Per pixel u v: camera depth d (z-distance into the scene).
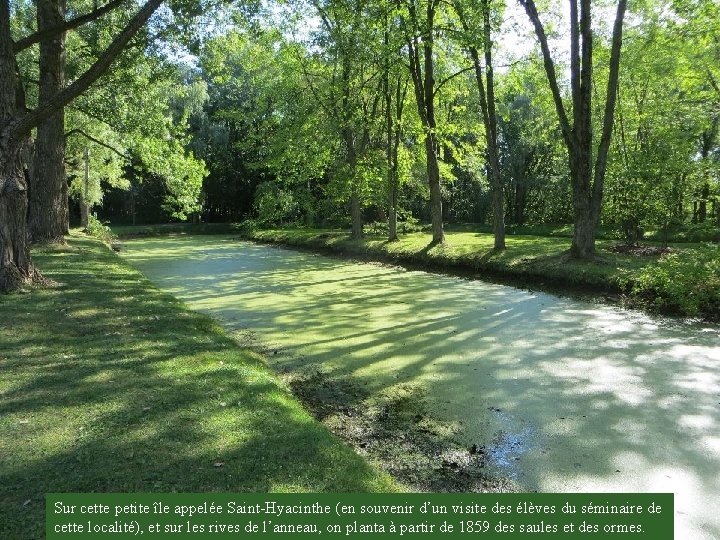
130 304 7.72
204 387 4.43
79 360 5.02
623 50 15.55
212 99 39.50
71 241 16.14
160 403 4.04
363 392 5.49
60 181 14.89
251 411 3.98
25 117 7.61
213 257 19.94
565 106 18.25
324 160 20.14
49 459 3.14
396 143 18.94
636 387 5.51
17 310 6.89
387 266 16.17
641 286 9.28
